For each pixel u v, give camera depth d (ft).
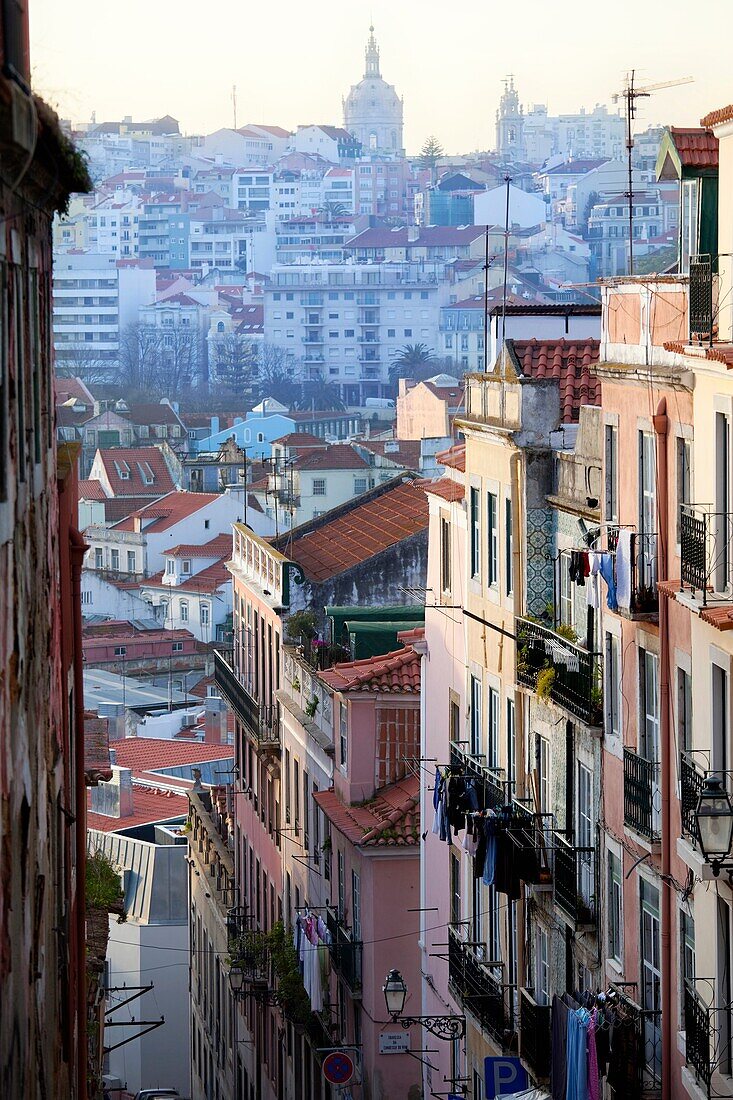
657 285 200.13
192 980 547.90
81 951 187.32
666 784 190.70
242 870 473.67
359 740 322.55
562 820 230.27
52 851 149.48
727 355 168.86
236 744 492.13
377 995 303.68
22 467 125.08
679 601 179.22
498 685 261.03
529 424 249.34
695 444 182.91
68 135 126.72
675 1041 189.57
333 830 339.36
